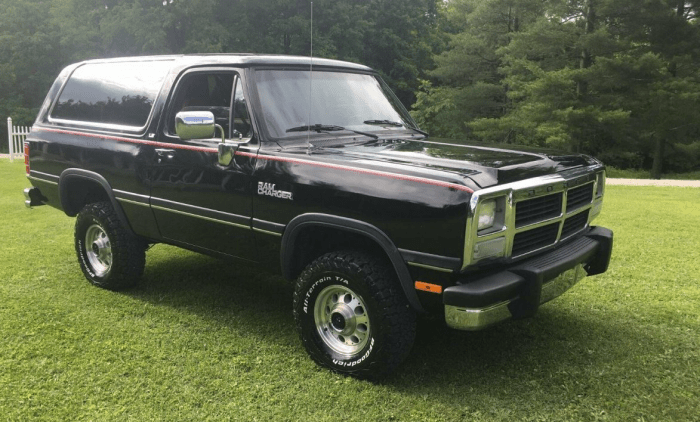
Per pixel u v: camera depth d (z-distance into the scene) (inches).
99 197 216.7
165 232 182.5
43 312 181.9
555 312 191.3
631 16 889.5
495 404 132.6
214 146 162.9
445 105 1206.9
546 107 886.4
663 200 450.3
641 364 153.6
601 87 926.4
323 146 156.6
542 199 138.2
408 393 136.7
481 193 119.8
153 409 128.2
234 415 126.3
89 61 215.9
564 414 128.8
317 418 126.0
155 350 156.9
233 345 161.2
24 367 145.8
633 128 943.0
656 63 865.5
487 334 172.2
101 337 164.7
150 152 177.3
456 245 121.0
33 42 1307.8
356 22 1365.7
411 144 163.9
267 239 153.9
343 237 148.3
